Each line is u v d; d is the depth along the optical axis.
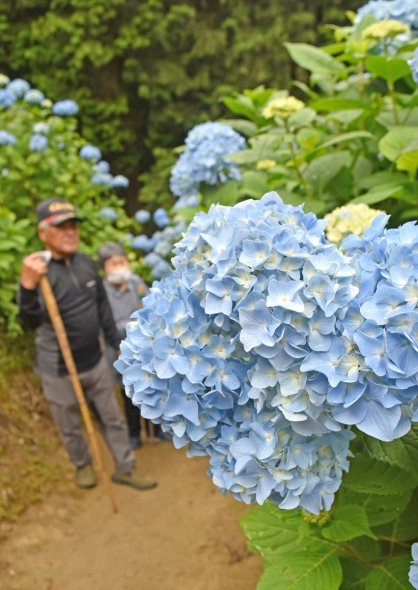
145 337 1.41
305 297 1.20
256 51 10.59
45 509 4.70
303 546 1.71
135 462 5.17
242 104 3.43
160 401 1.39
